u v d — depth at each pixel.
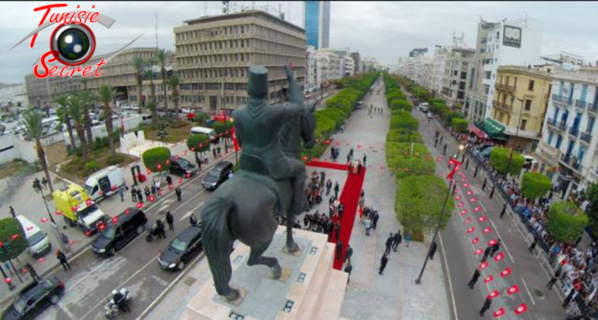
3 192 26.61
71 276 17.55
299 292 10.25
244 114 8.39
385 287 16.89
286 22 77.81
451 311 15.58
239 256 11.94
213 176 28.98
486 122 46.00
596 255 19.06
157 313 15.16
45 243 19.23
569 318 14.66
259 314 9.45
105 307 14.98
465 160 38.47
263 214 8.06
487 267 18.91
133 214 20.97
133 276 17.59
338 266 17.91
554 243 19.91
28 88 55.12
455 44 83.56
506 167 29.75
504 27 45.44
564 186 28.72
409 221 19.12
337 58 144.62
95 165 31.66
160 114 61.09
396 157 28.67
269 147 8.52
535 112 38.84
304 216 22.59
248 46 60.50
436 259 19.28
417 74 141.38
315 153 35.84
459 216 24.91
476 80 55.03
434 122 61.84
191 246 18.78
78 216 21.47
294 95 9.95
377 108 75.56
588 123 26.14
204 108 68.06
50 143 42.06
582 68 28.77
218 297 9.97
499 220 24.47
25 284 17.00
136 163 34.53
